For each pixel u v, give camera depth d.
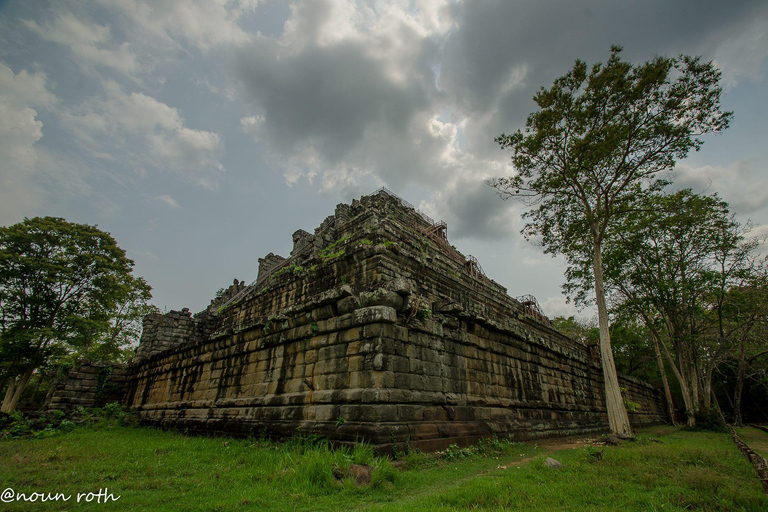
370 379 10.23
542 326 30.61
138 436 16.03
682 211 27.27
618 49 16.89
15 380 25.77
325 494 6.89
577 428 19.69
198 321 30.94
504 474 8.51
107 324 28.88
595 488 7.09
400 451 9.48
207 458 10.23
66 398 23.78
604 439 15.02
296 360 12.98
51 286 26.39
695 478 7.38
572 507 5.96
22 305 25.70
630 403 29.95
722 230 27.05
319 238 26.25
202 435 15.09
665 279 28.69
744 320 30.88
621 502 6.22
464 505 6.09
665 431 27.17
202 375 17.92
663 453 10.51
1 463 9.47
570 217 20.89
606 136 17.12
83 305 27.84
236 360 16.02
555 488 7.09
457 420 12.32
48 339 25.39
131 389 24.62
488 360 15.31
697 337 31.16
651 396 39.22
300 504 6.32
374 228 19.38
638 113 17.06
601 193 19.25
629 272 29.73
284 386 12.98
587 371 24.73
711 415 28.02
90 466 9.13
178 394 19.16
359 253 17.09
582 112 17.64
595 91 17.20
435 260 22.36
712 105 16.17
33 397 36.50
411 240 21.72
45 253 27.00
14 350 24.41
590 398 23.84
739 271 27.61
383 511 5.73
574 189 19.34
